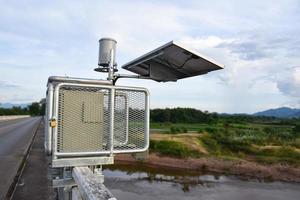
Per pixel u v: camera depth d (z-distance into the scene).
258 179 21.97
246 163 25.62
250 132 43.31
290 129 49.16
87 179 2.47
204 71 3.86
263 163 26.42
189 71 4.05
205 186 19.44
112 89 3.32
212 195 17.28
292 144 35.06
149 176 21.89
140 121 3.54
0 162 9.51
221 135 39.69
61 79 3.20
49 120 3.05
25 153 11.70
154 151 30.25
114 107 3.38
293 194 18.12
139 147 3.52
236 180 21.50
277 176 22.50
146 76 4.01
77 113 3.23
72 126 3.21
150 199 15.96
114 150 3.33
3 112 85.94
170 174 22.94
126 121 3.46
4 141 16.66
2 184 6.78
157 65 4.02
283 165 25.12
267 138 38.12
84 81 3.31
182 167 25.61
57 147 3.13
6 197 5.77
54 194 5.89
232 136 38.94
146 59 3.79
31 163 9.45
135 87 3.46
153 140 33.75
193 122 73.88
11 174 7.80
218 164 25.52
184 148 30.78
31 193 6.05
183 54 3.48
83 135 3.25
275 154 30.36
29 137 19.48
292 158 28.41
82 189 2.37
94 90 3.31
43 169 8.50
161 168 24.98
